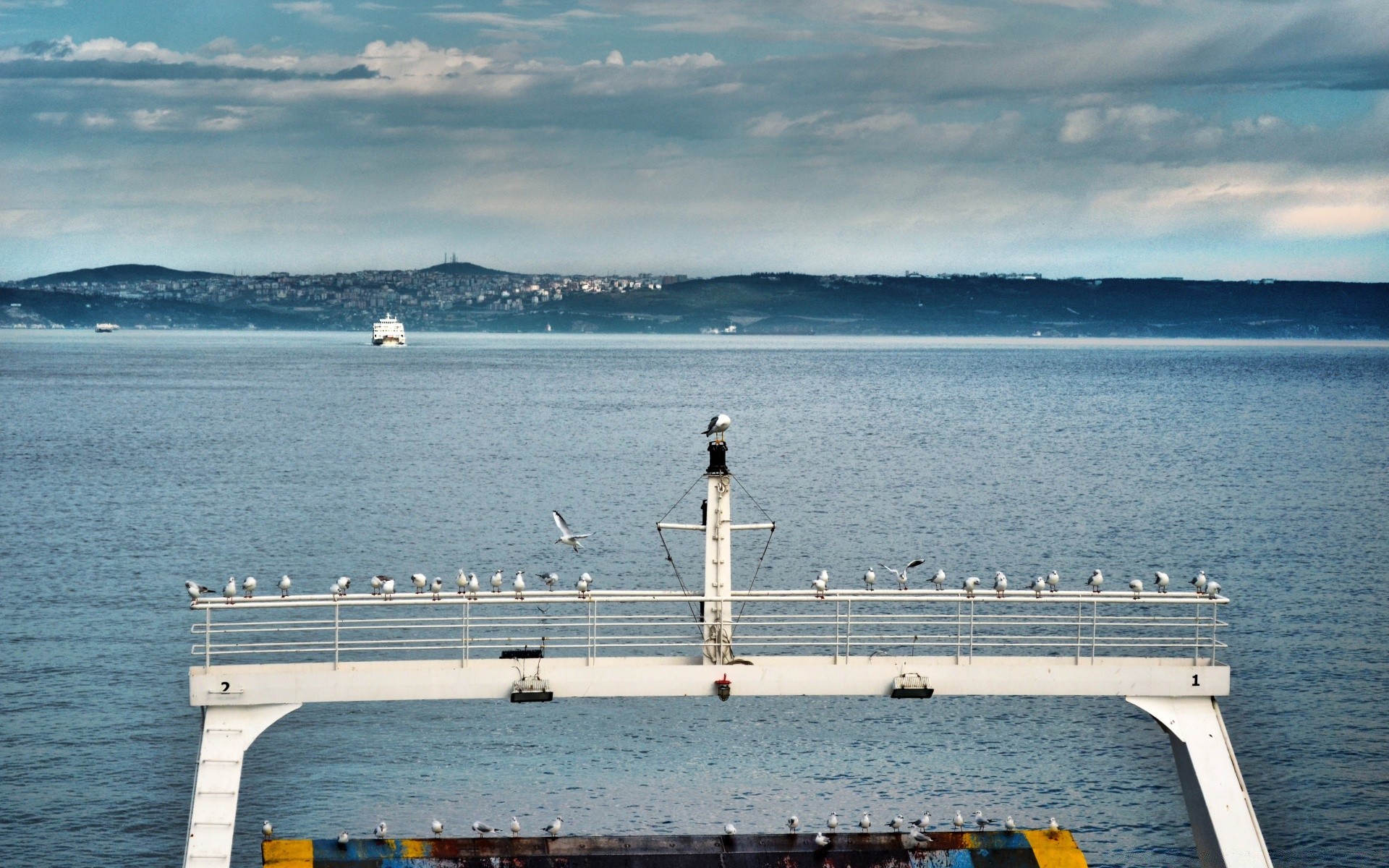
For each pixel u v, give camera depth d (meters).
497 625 48.09
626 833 53.09
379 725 64.12
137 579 96.50
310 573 100.06
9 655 74.69
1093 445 199.38
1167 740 63.09
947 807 55.94
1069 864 40.78
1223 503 140.25
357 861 39.84
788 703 67.81
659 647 75.31
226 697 36.56
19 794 56.16
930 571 102.25
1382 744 63.22
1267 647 78.81
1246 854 37.66
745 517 128.00
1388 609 89.25
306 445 192.25
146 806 55.41
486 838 40.72
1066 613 85.38
